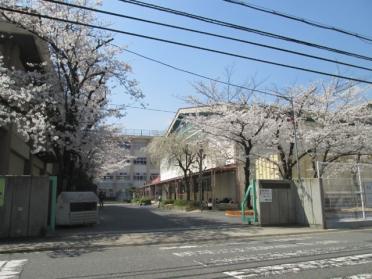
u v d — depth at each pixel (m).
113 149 33.34
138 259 9.34
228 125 23.28
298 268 7.92
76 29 19.14
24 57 22.41
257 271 7.65
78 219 17.38
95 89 20.89
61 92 18.73
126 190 84.75
